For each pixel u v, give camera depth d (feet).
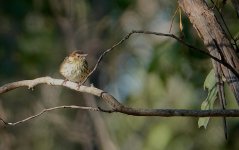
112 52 57.16
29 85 24.85
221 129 45.09
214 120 45.27
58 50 59.41
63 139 58.75
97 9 59.26
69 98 59.47
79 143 61.87
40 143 58.54
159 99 47.34
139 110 20.20
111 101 21.01
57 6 56.90
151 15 55.77
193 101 45.39
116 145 53.78
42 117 58.18
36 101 58.90
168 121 46.06
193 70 40.70
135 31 20.43
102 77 58.59
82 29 57.98
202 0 21.65
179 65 39.86
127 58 57.11
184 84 45.65
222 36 21.22
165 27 55.16
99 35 58.29
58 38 59.77
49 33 59.47
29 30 58.85
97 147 56.08
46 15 57.11
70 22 57.26
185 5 21.65
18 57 58.54
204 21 21.38
